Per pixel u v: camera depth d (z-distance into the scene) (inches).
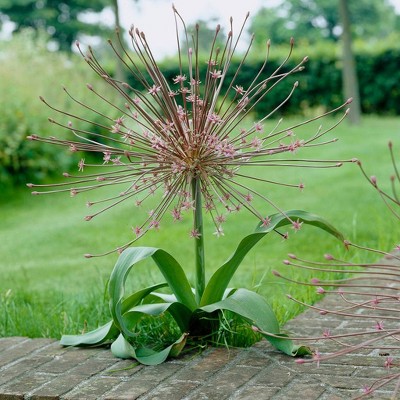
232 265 55.0
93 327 64.5
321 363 51.6
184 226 108.4
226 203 53.9
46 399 49.7
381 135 203.6
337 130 221.5
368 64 285.1
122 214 119.9
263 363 52.2
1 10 485.1
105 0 483.5
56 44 496.7
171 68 281.1
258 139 53.3
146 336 57.4
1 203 138.5
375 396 47.0
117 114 172.6
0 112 150.3
